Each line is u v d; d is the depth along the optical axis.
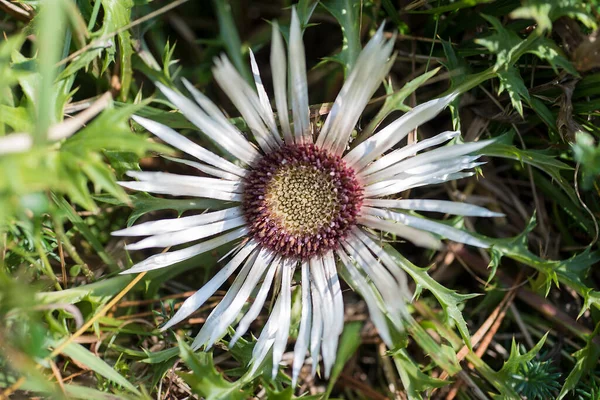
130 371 0.22
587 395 0.22
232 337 0.21
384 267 0.22
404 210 0.22
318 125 0.22
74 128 0.17
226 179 0.21
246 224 0.22
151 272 0.22
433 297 0.24
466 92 0.23
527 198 0.25
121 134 0.17
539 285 0.23
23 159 0.17
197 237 0.21
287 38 0.22
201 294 0.21
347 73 0.21
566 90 0.22
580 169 0.23
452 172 0.21
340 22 0.21
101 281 0.21
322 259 0.22
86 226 0.22
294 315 0.22
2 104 0.19
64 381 0.22
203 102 0.20
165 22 0.26
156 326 0.23
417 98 0.24
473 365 0.23
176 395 0.22
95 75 0.23
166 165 0.24
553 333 0.24
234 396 0.20
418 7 0.23
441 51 0.23
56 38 0.17
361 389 0.24
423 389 0.22
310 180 0.22
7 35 0.23
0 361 0.20
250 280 0.22
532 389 0.22
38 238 0.19
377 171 0.21
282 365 0.22
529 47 0.20
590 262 0.22
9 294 0.18
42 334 0.19
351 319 0.24
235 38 0.25
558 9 0.19
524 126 0.23
